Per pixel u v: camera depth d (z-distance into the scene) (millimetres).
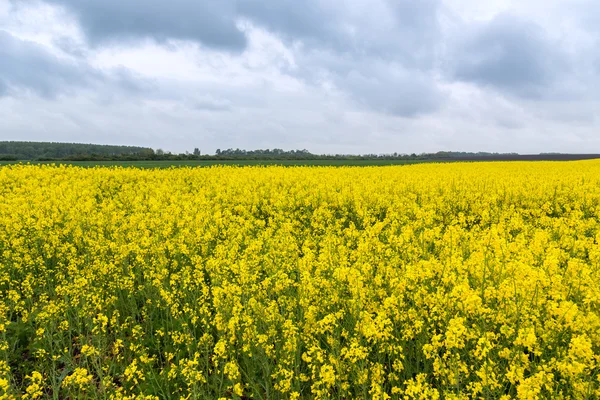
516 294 5098
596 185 20344
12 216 12109
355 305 5566
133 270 9320
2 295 8219
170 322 6809
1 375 5461
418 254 8055
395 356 5184
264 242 10367
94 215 12750
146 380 5578
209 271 8070
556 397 3719
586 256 8422
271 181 21922
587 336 4426
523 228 10570
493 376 3893
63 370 5957
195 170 28391
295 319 6129
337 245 9492
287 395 4848
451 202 16297
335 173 26859
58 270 9227
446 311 5176
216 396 5160
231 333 5410
